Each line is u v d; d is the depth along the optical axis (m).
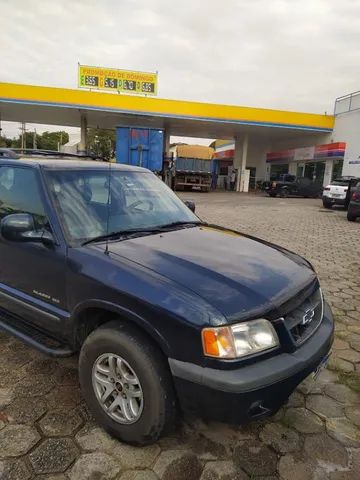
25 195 3.20
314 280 2.98
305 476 2.37
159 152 20.50
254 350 2.22
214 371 2.13
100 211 3.20
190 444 2.57
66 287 2.78
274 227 12.00
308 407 3.01
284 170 34.94
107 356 2.52
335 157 27.11
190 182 28.25
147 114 26.42
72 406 2.89
